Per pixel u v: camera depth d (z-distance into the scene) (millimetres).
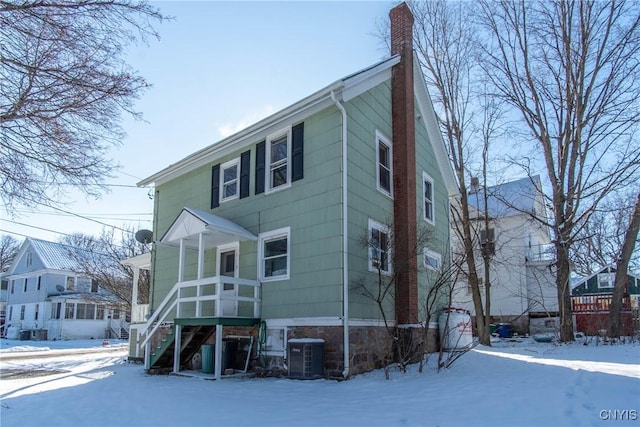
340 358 9188
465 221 17438
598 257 28375
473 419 5484
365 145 11141
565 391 6785
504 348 14523
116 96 7324
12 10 6348
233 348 10953
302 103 10609
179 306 11195
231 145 12703
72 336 33438
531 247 23906
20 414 6555
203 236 10945
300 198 10680
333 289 9594
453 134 18578
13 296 38125
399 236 11969
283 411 6258
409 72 13250
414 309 11711
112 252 27547
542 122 17016
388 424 5387
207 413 6223
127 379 10039
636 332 15219
